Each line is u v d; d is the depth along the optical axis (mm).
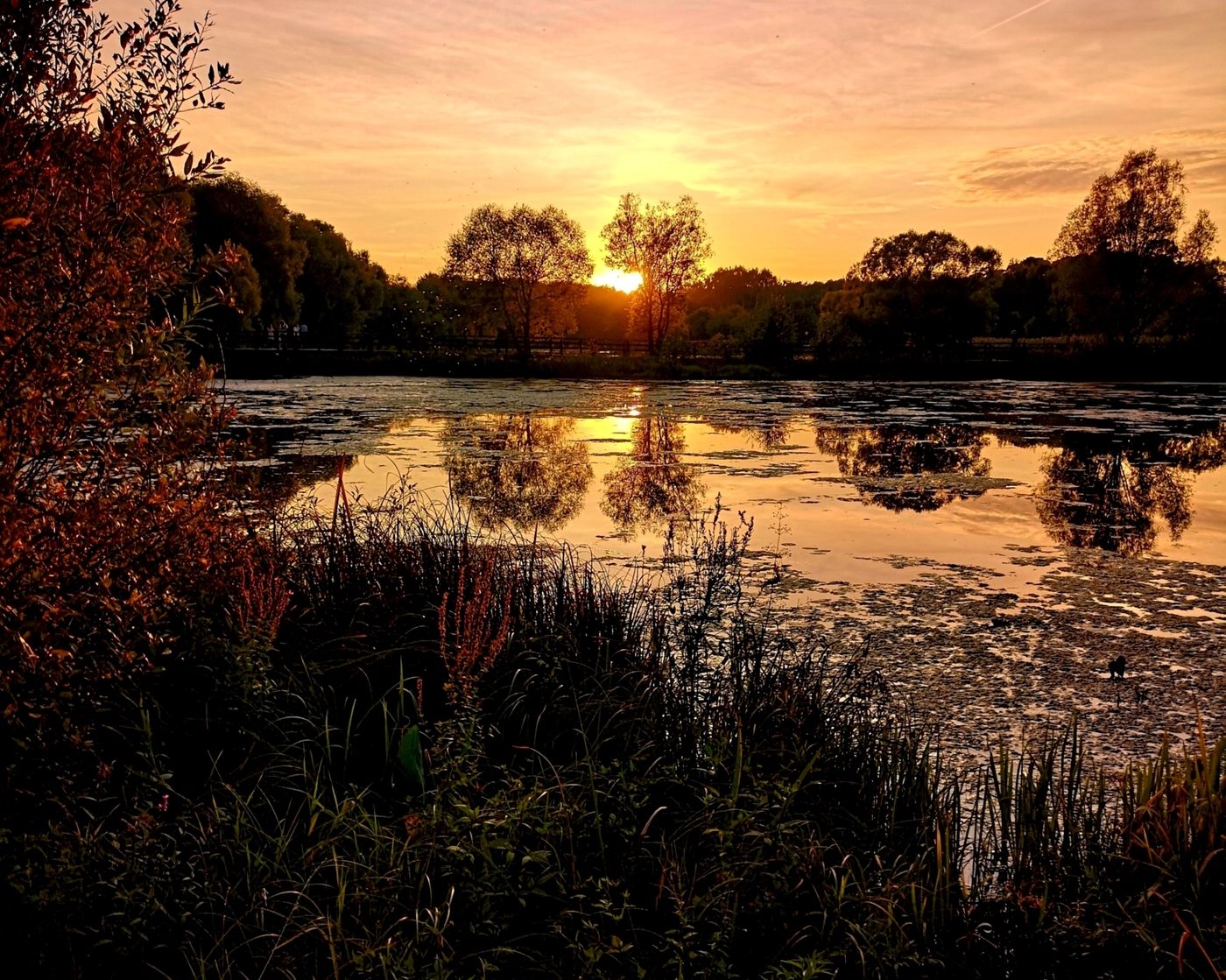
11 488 2898
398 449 16484
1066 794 4152
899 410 25594
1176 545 9906
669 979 2869
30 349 2949
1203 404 27688
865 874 3482
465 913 2994
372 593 5551
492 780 3891
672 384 35312
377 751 4250
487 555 5797
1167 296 38750
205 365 3402
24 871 2818
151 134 3176
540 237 45812
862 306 45375
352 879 3154
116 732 3693
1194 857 3375
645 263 47188
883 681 5594
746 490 12852
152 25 3203
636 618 6098
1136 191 38844
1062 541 10008
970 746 5043
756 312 43469
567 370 39750
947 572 8664
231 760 3967
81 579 3174
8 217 2904
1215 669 6266
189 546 3471
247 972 2834
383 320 66500
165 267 3270
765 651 5625
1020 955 3133
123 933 2789
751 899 3242
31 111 3084
